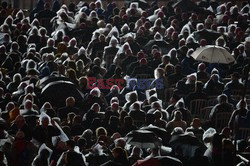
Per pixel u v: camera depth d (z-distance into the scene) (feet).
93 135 136.46
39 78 163.12
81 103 150.00
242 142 133.69
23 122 127.24
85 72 169.27
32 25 201.67
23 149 121.29
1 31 195.83
